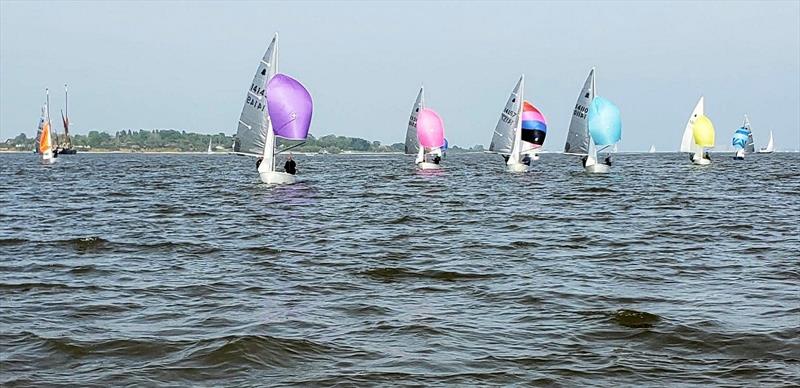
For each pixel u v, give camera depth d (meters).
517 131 79.06
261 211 36.44
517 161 79.50
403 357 11.70
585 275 18.67
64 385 10.42
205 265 20.23
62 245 24.17
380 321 13.87
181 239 25.72
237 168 108.00
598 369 11.11
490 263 20.55
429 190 52.22
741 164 115.50
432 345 12.34
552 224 30.47
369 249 23.33
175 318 14.17
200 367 11.21
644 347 12.25
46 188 56.41
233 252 22.69
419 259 21.28
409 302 15.55
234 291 16.69
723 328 13.28
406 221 31.70
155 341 12.49
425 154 91.81
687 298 15.88
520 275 18.69
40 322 13.84
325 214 34.81
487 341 12.58
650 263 20.52
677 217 33.22
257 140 51.56
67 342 12.40
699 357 11.72
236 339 12.20
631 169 94.12
